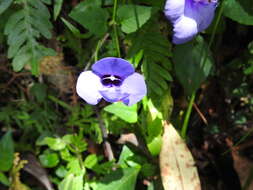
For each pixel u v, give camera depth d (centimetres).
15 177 16
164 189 15
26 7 14
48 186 17
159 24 15
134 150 16
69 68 17
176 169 14
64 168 16
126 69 13
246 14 14
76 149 16
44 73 17
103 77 13
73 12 13
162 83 15
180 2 13
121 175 15
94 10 14
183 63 15
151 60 15
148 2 15
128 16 14
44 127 17
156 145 15
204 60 15
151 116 15
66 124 17
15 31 14
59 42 17
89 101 13
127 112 15
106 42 16
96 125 17
